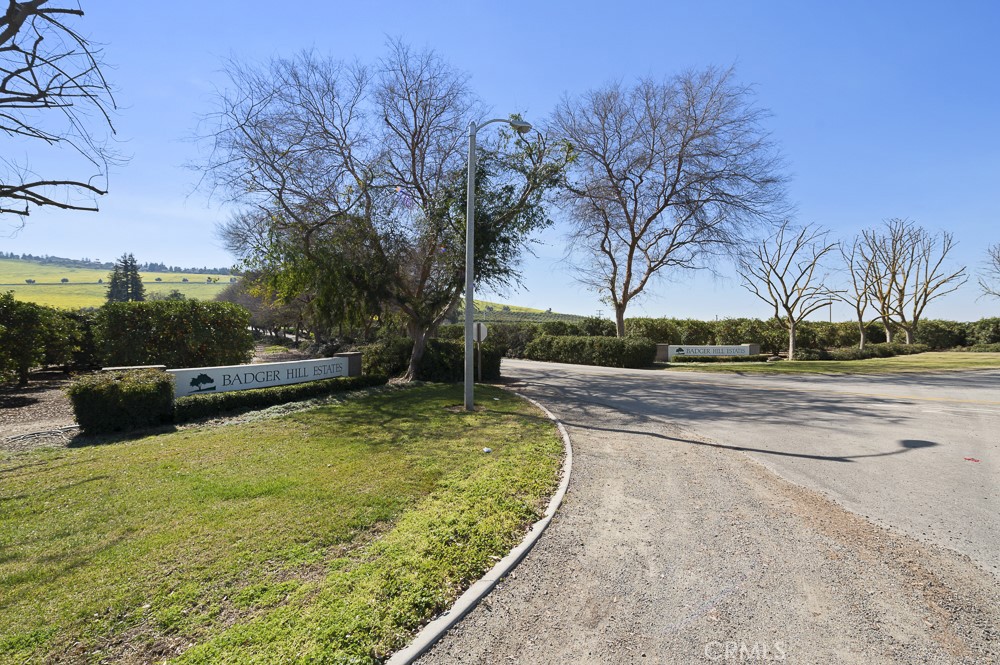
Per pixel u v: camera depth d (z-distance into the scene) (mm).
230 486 4895
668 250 23875
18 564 3318
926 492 5168
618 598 3113
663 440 7508
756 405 11086
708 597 3129
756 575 3412
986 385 15039
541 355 28188
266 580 3150
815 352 27469
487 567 3434
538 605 3031
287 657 2412
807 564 3574
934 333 39188
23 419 8586
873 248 35281
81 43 4586
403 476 5277
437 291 14695
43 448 6520
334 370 12898
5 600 2896
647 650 2611
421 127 14461
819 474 5793
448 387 13344
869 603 3070
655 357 24844
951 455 6676
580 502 4797
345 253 13211
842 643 2678
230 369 9961
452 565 3363
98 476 5207
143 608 2840
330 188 13352
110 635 2609
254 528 3912
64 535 3771
